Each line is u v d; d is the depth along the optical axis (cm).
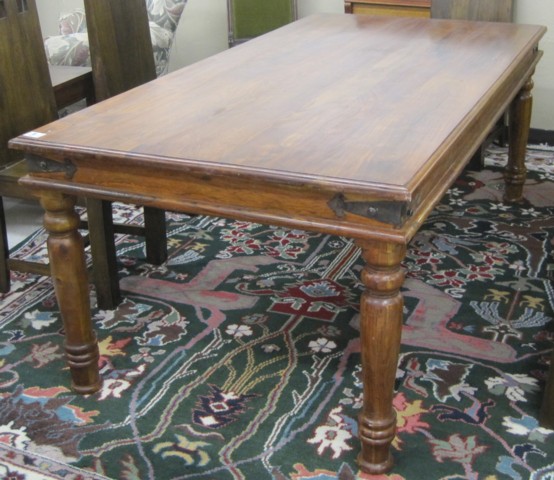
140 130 207
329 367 245
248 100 232
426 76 252
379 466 199
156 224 303
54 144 197
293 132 202
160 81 255
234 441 213
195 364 248
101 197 198
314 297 286
